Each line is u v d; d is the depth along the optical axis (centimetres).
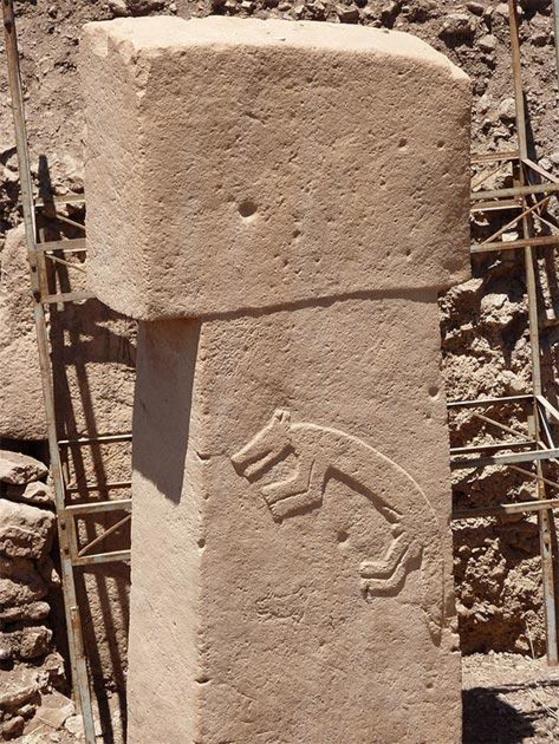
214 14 723
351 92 560
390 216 576
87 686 664
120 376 716
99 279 581
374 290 580
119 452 716
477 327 741
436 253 588
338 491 587
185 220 544
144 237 541
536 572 756
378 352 585
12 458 705
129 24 557
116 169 554
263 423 570
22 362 707
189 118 538
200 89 537
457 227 591
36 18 718
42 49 718
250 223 554
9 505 693
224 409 562
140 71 530
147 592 608
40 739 684
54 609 716
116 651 724
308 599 588
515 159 736
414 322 591
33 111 714
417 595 607
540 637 760
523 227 732
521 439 742
